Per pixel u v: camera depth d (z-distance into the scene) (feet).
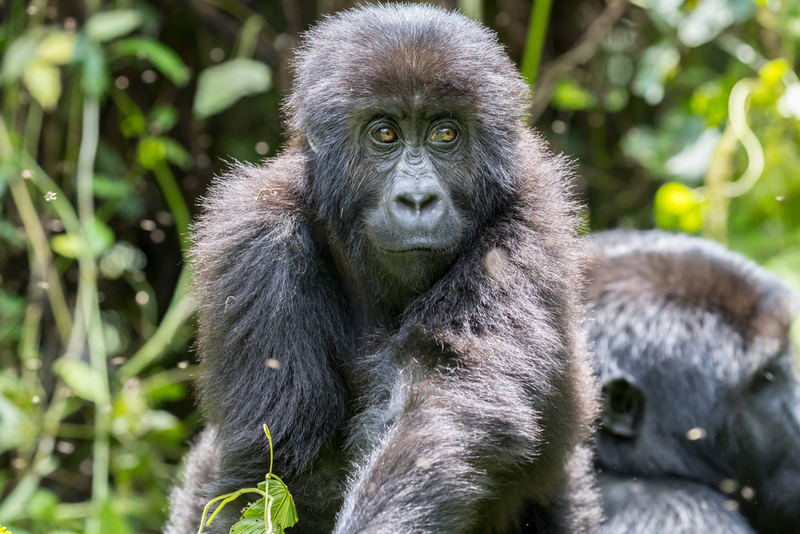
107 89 46.09
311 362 22.24
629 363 26.35
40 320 43.65
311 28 25.82
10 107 42.83
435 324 21.04
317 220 23.61
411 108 21.99
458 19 23.62
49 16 43.11
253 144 48.49
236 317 22.16
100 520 33.60
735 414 26.21
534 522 24.54
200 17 47.44
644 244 28.53
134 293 47.55
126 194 42.86
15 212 43.86
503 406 19.02
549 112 50.39
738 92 42.45
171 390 39.37
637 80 46.01
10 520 35.65
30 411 38.65
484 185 22.67
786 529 26.94
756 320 26.50
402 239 21.86
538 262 21.89
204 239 23.73
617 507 26.30
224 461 22.00
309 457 21.93
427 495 17.56
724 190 41.16
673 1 43.96
